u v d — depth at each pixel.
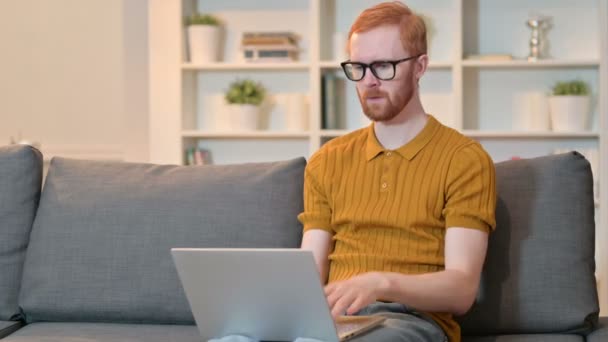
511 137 4.86
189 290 2.01
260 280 1.90
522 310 2.31
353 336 1.91
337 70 5.01
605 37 4.64
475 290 2.12
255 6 5.09
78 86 5.71
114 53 5.69
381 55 2.21
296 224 2.53
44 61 5.73
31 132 5.75
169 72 4.94
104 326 2.50
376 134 2.31
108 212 2.58
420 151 2.24
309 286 1.85
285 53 4.93
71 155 5.72
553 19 4.85
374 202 2.25
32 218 2.71
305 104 5.02
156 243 2.53
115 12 5.68
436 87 4.93
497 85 4.90
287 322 1.94
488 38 4.91
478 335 2.37
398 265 2.19
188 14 5.08
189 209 2.55
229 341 1.96
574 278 2.31
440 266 2.20
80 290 2.54
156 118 4.95
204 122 5.16
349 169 2.32
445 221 2.20
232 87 5.00
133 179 2.64
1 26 5.74
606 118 4.63
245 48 4.96
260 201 2.54
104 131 5.70
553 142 4.82
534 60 4.71
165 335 2.36
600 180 4.62
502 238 2.36
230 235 2.51
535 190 2.38
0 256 2.66
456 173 2.18
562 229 2.34
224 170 2.63
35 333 2.41
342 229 2.30
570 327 2.29
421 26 2.25
